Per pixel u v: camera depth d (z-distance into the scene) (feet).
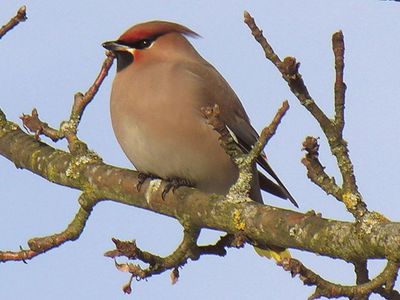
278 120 29.55
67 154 36.14
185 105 38.40
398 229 24.39
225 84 41.24
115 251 31.48
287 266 25.21
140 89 38.75
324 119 26.61
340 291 24.99
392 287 24.75
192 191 32.09
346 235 25.58
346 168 26.27
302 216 27.32
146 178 33.68
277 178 40.09
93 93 36.50
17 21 36.96
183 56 40.34
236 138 41.16
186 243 32.42
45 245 34.17
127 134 39.06
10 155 37.40
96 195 34.76
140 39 40.19
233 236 32.81
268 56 26.66
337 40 26.40
